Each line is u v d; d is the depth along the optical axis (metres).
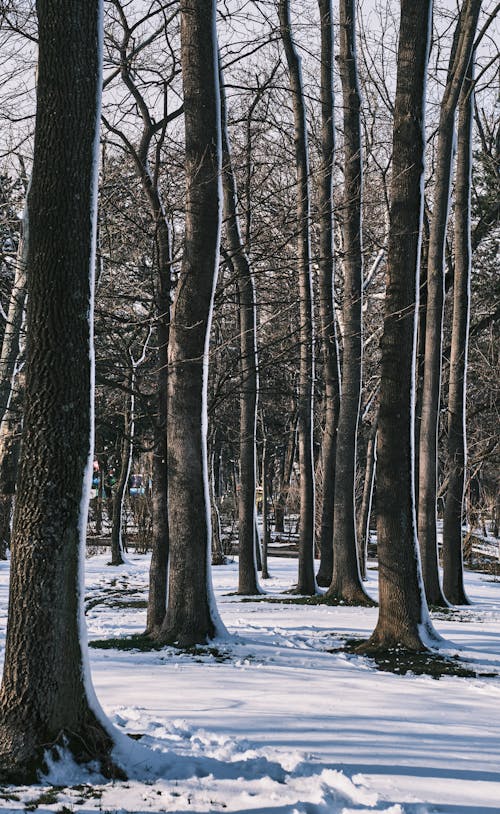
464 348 25.88
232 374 15.73
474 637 15.57
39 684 6.70
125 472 38.84
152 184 15.44
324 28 23.58
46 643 6.74
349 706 9.04
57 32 7.13
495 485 50.88
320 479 41.66
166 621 13.92
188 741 7.32
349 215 22.72
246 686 9.98
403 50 14.05
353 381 23.05
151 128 15.45
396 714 8.76
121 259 17.38
